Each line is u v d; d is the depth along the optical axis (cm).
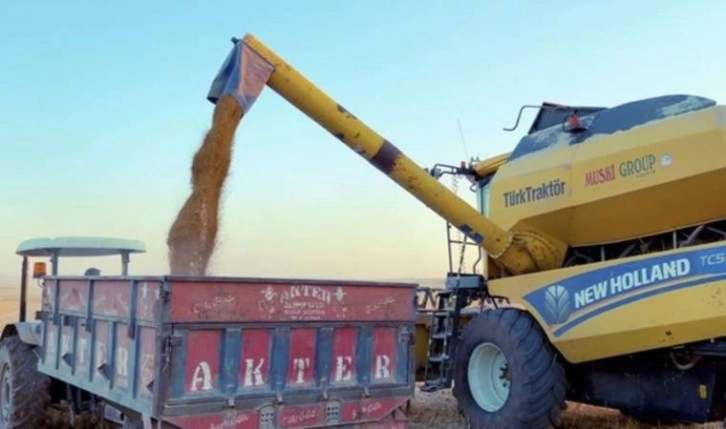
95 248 677
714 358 559
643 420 739
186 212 555
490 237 692
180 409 389
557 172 671
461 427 738
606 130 642
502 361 688
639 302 566
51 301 574
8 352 635
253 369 421
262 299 426
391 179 683
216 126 576
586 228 659
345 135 652
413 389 493
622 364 634
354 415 462
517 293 676
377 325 482
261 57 614
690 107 582
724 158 541
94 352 480
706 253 530
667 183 574
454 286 771
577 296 615
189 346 397
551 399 637
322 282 455
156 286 398
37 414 618
